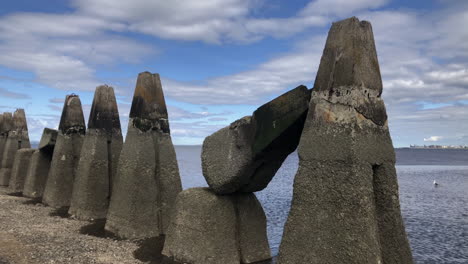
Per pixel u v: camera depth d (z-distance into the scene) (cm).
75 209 1312
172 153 1141
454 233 1484
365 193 578
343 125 602
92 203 1269
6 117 2408
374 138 616
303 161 646
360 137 593
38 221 1248
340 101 611
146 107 1093
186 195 899
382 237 618
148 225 1060
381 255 599
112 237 1070
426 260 1166
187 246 864
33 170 1719
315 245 607
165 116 1141
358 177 577
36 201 1600
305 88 703
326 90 633
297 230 632
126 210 1061
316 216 613
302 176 643
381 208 624
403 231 622
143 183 1065
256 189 892
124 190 1079
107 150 1316
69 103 1547
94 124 1308
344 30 630
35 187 1706
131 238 1038
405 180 3650
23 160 1939
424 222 1680
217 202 867
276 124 738
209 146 891
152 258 902
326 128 623
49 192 1527
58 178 1500
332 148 609
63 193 1500
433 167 6103
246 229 900
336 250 584
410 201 2264
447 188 2931
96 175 1282
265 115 763
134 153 1075
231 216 880
